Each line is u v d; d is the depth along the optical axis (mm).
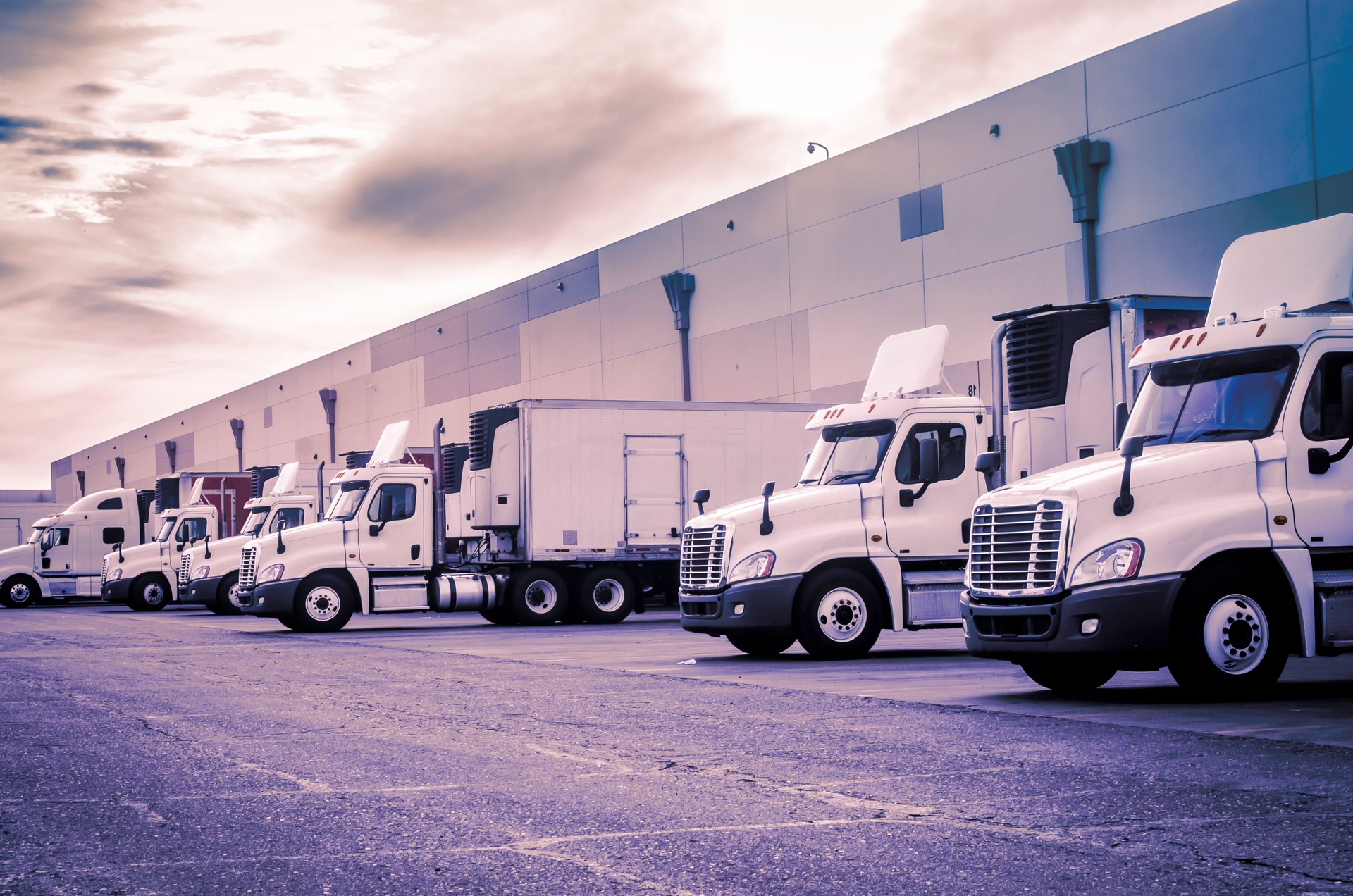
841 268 35219
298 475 32594
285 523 31688
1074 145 28344
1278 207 24984
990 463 14156
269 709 11070
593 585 25891
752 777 7363
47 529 43125
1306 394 10602
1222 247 25953
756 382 38312
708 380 40312
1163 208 27031
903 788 6926
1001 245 30562
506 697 11641
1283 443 10477
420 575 25625
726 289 39562
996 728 8984
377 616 32312
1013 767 7445
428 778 7547
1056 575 10391
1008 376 13945
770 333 37781
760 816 6316
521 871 5367
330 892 5102
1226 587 10227
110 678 14305
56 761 8461
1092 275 28250
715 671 13922
